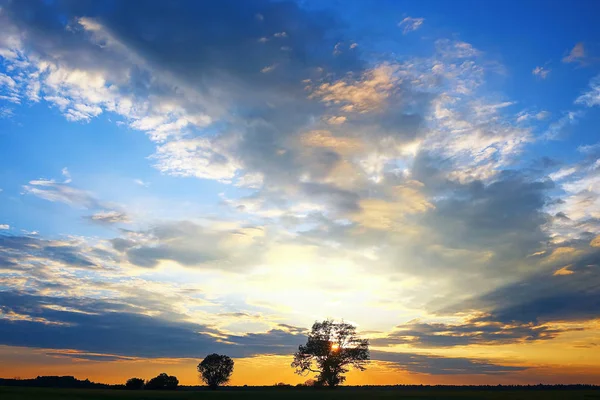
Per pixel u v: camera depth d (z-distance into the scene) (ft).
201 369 377.09
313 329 333.21
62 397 177.06
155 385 342.23
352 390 307.17
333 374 323.98
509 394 238.89
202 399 188.75
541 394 243.81
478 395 229.66
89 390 238.07
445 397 215.31
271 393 245.86
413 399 203.31
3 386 254.68
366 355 327.67
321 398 206.08
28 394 190.70
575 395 225.97
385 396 221.46
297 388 327.06
